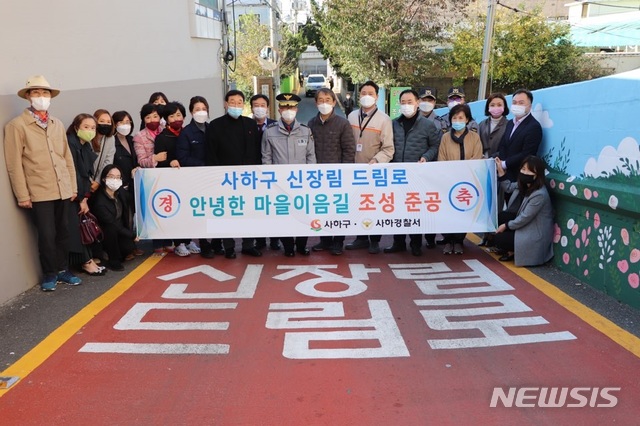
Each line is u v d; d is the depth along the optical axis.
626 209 3.81
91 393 2.85
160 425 2.57
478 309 3.97
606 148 4.11
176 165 5.15
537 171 4.81
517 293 4.29
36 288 4.46
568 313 3.85
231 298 4.24
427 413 2.65
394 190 5.19
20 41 4.32
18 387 2.90
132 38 6.65
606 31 25.00
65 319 3.81
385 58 19.88
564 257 4.82
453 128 5.35
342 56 20.20
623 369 3.05
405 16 18.70
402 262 5.19
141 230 5.25
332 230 5.23
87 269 4.82
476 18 20.72
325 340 3.48
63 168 4.37
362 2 18.19
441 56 20.19
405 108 5.21
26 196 4.17
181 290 4.43
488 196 5.18
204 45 9.98
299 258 5.36
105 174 4.78
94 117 4.88
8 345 3.40
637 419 2.59
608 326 3.61
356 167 5.15
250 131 5.24
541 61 20.45
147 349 3.35
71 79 5.14
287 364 3.15
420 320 3.79
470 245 5.86
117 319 3.82
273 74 18.83
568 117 4.67
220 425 2.56
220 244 5.66
